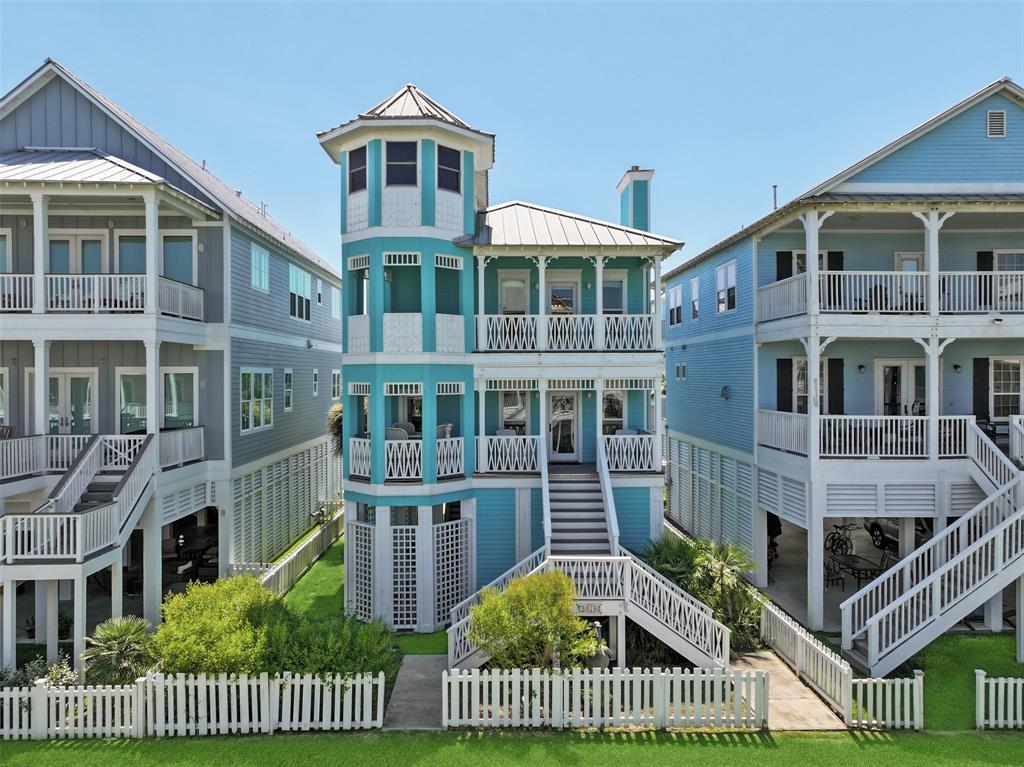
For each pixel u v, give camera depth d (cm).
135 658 1083
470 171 1619
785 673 1183
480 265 1606
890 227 1731
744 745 941
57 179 1358
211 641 994
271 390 2050
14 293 1409
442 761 898
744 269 1850
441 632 1470
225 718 970
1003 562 1221
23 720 957
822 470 1435
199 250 1670
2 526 1142
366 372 1532
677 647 1183
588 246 1568
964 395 1744
